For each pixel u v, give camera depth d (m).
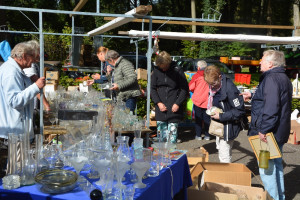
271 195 3.19
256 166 4.99
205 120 6.50
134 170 2.09
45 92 4.95
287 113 3.14
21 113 2.85
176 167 2.69
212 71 3.55
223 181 3.21
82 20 20.09
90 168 2.38
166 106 4.83
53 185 1.89
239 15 28.11
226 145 3.68
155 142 2.82
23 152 2.13
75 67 7.70
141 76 7.26
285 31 27.53
